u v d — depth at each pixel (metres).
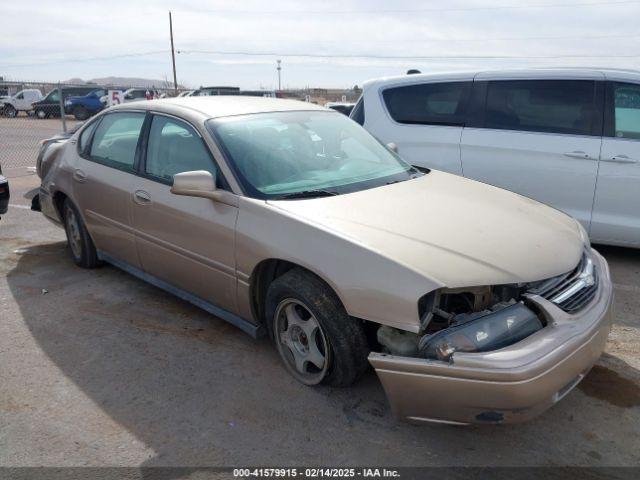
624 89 5.00
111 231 4.44
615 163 4.98
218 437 2.81
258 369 3.43
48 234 6.43
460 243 2.80
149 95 23.62
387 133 6.12
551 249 2.91
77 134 5.07
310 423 2.90
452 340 2.44
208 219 3.45
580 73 5.22
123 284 4.82
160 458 2.67
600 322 2.70
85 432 2.86
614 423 2.89
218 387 3.25
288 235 3.02
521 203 3.58
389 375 2.54
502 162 5.48
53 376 3.39
